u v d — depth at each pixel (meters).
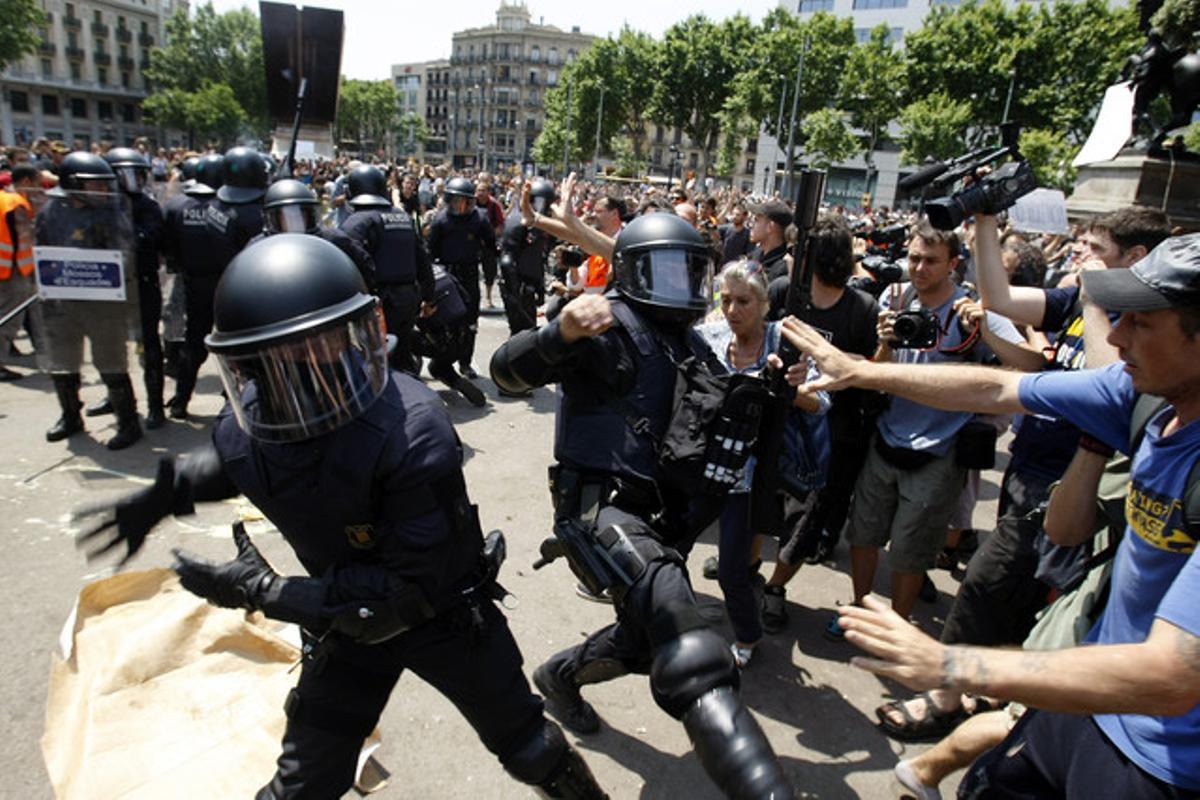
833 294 3.24
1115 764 1.56
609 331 2.04
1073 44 36.31
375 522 1.56
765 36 49.00
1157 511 1.52
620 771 2.54
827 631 3.48
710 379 2.04
